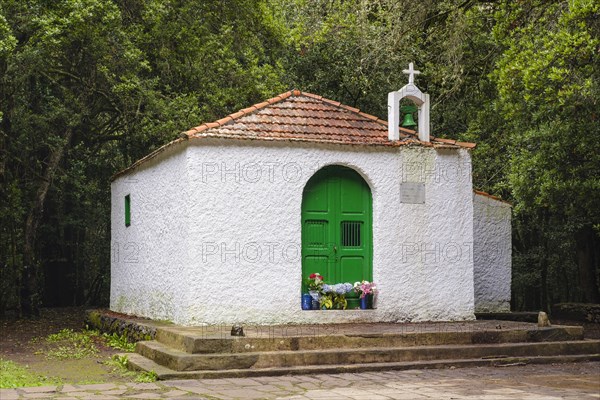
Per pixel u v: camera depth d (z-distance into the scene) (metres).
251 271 11.66
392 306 12.41
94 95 20.31
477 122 19.05
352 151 12.39
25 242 19.59
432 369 9.88
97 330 15.43
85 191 23.17
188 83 19.50
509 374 9.46
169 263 12.46
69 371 10.05
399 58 18.78
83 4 16.58
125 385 8.57
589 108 14.35
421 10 17.20
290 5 21.27
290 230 11.91
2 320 18.91
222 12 19.86
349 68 19.28
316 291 12.12
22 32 17.33
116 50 18.50
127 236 15.19
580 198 15.04
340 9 18.88
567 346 10.96
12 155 19.73
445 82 18.12
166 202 12.66
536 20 14.37
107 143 23.86
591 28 12.63
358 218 12.61
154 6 18.41
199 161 11.54
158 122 18.12
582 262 20.80
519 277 22.45
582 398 7.59
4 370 10.00
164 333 10.65
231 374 9.08
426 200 12.82
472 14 17.28
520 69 12.91
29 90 20.34
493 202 16.05
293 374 9.27
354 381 8.81
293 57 20.23
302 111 13.02
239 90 19.11
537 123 15.80
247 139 11.70
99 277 25.23
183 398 7.72
